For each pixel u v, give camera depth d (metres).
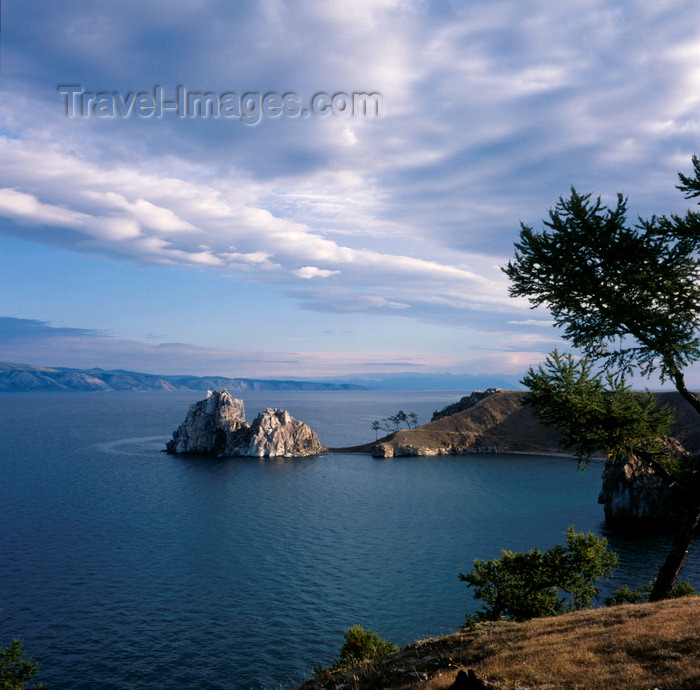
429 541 122.38
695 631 17.25
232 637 73.31
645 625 19.12
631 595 46.06
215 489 186.75
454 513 150.62
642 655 15.90
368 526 137.00
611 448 24.75
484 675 15.98
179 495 176.25
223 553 113.75
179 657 67.75
